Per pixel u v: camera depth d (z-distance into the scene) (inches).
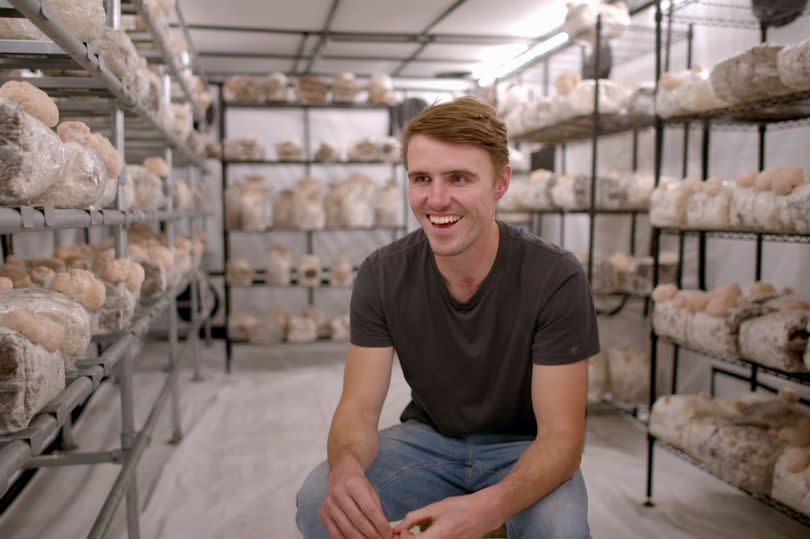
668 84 80.7
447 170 44.0
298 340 158.2
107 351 55.3
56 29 43.7
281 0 119.1
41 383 36.9
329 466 46.4
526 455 44.6
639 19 125.0
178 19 120.6
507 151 46.7
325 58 166.9
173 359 103.3
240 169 189.2
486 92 157.0
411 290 51.3
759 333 65.1
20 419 34.9
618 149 133.8
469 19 132.2
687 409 77.5
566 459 44.0
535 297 48.4
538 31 140.8
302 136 193.0
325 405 123.7
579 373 48.1
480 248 47.8
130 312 62.6
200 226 181.9
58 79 60.1
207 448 100.7
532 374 49.6
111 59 61.2
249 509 79.6
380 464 51.3
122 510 79.2
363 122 194.7
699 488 85.4
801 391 87.7
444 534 37.3
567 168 158.7
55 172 41.6
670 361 112.6
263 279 162.7
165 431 108.8
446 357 51.2
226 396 130.0
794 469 62.5
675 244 116.6
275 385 138.2
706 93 74.4
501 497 39.9
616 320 120.9
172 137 90.0
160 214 81.9
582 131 124.4
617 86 103.5
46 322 39.6
